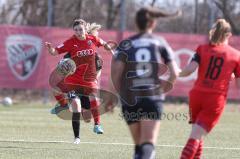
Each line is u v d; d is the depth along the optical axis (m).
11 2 92.25
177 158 34.84
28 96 83.44
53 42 74.12
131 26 89.88
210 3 77.56
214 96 27.16
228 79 27.47
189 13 85.31
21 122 55.03
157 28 85.56
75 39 41.12
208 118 27.16
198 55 27.59
